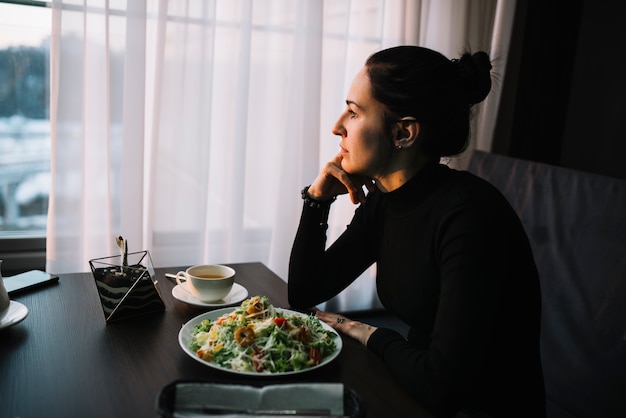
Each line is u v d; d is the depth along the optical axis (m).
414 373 1.03
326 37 2.51
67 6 2.04
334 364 1.12
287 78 2.47
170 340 1.17
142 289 1.25
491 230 1.09
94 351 1.10
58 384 0.98
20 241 2.36
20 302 1.30
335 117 2.59
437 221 1.16
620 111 2.76
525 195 2.09
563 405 1.77
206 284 1.32
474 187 1.16
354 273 1.42
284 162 2.51
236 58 2.37
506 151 3.00
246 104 2.37
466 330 1.03
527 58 2.90
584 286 1.82
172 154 2.29
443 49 2.76
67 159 2.13
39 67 2.29
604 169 2.86
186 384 0.82
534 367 1.19
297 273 1.38
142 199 2.25
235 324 1.11
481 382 1.03
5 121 2.29
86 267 2.23
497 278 1.06
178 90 2.25
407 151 1.18
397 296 1.27
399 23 2.61
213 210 2.48
